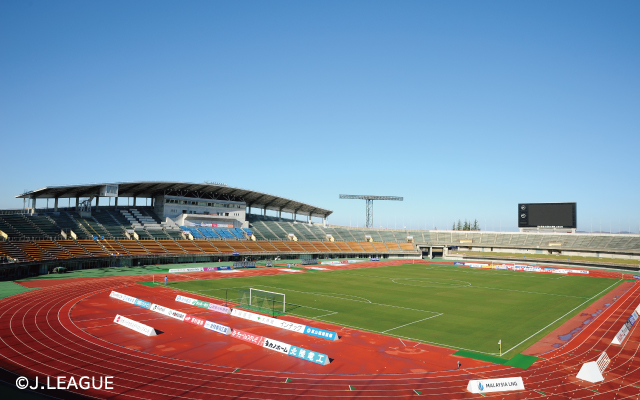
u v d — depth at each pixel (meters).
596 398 24.83
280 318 46.12
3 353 30.83
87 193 102.56
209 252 107.38
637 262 111.94
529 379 28.09
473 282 80.69
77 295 55.69
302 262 115.44
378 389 25.86
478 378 28.14
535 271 105.00
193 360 30.66
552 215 121.12
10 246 74.75
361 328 42.09
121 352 32.00
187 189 116.62
